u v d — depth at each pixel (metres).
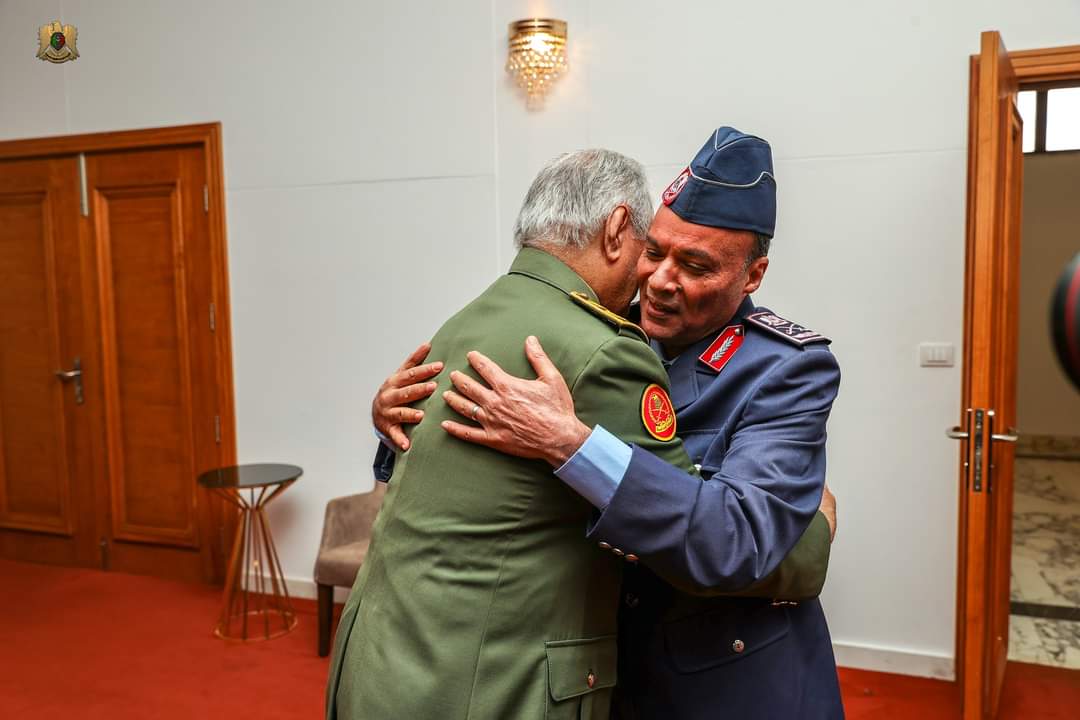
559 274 1.23
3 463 4.66
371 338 3.86
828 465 3.24
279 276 3.98
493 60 3.54
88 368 4.41
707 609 1.31
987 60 2.29
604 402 1.12
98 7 4.16
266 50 3.89
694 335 1.33
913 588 3.18
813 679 1.38
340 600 4.05
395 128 3.72
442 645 1.11
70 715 2.95
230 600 3.69
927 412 3.12
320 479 4.01
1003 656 3.03
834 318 3.19
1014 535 5.17
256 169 3.97
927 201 3.06
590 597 1.19
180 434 4.27
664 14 3.30
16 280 4.52
